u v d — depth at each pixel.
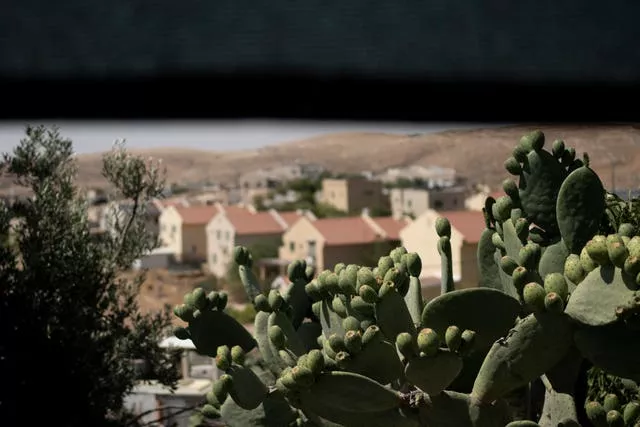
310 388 3.11
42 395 7.03
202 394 9.28
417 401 3.12
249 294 3.93
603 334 2.91
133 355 7.45
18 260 7.59
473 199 26.62
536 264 3.16
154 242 7.80
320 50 1.33
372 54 1.33
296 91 1.33
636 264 2.78
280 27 1.32
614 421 3.11
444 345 3.21
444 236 3.63
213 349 3.94
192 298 3.90
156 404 9.19
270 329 3.57
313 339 4.03
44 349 7.04
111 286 7.58
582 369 3.94
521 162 3.56
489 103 1.41
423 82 1.38
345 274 3.41
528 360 3.01
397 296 3.22
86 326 7.25
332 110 1.35
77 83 1.27
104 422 7.21
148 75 1.29
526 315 3.26
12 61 1.26
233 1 1.31
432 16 1.38
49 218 7.30
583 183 3.39
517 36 1.42
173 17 1.29
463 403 3.12
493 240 3.60
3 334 7.03
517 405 4.02
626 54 1.43
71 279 7.24
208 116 1.32
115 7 1.29
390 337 3.23
